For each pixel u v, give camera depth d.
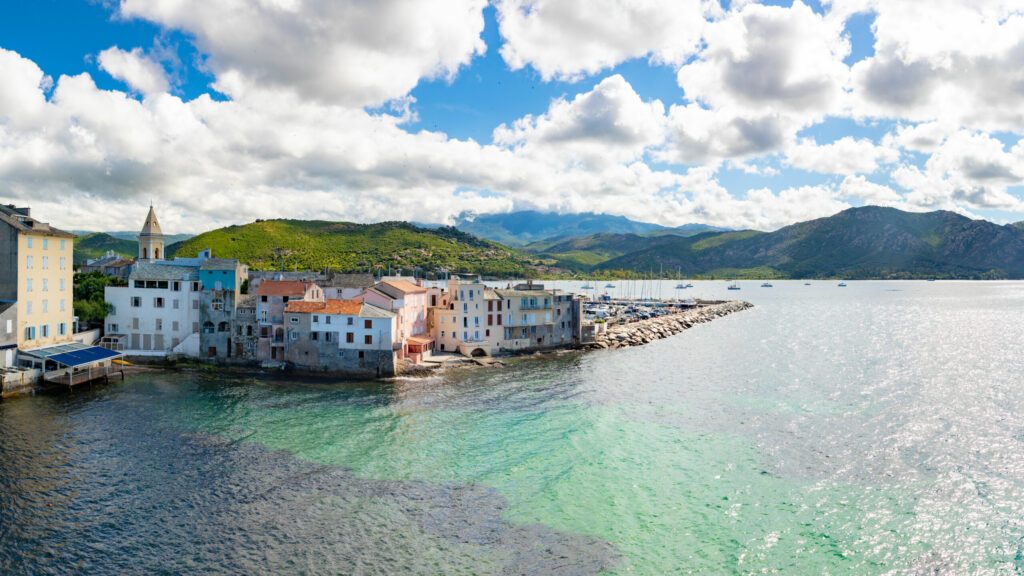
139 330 112.81
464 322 130.75
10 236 90.81
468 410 84.81
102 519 49.34
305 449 66.94
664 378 110.94
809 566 44.53
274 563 43.38
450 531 48.62
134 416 77.75
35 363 90.75
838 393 98.31
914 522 51.41
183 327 112.38
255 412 81.44
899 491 57.66
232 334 110.88
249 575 41.81
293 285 113.44
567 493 56.25
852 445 70.69
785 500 55.41
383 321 105.25
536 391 97.94
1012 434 75.06
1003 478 60.88
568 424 78.19
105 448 65.50
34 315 94.69
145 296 112.38
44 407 80.56
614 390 99.69
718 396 95.69
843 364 127.81
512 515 51.62
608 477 60.22
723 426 78.19
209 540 46.44
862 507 54.16
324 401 88.50
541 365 124.38
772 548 46.94
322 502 53.44
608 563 44.41
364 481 58.31
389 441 70.25
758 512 52.94
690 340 172.50
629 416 82.81
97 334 111.31
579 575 42.69
